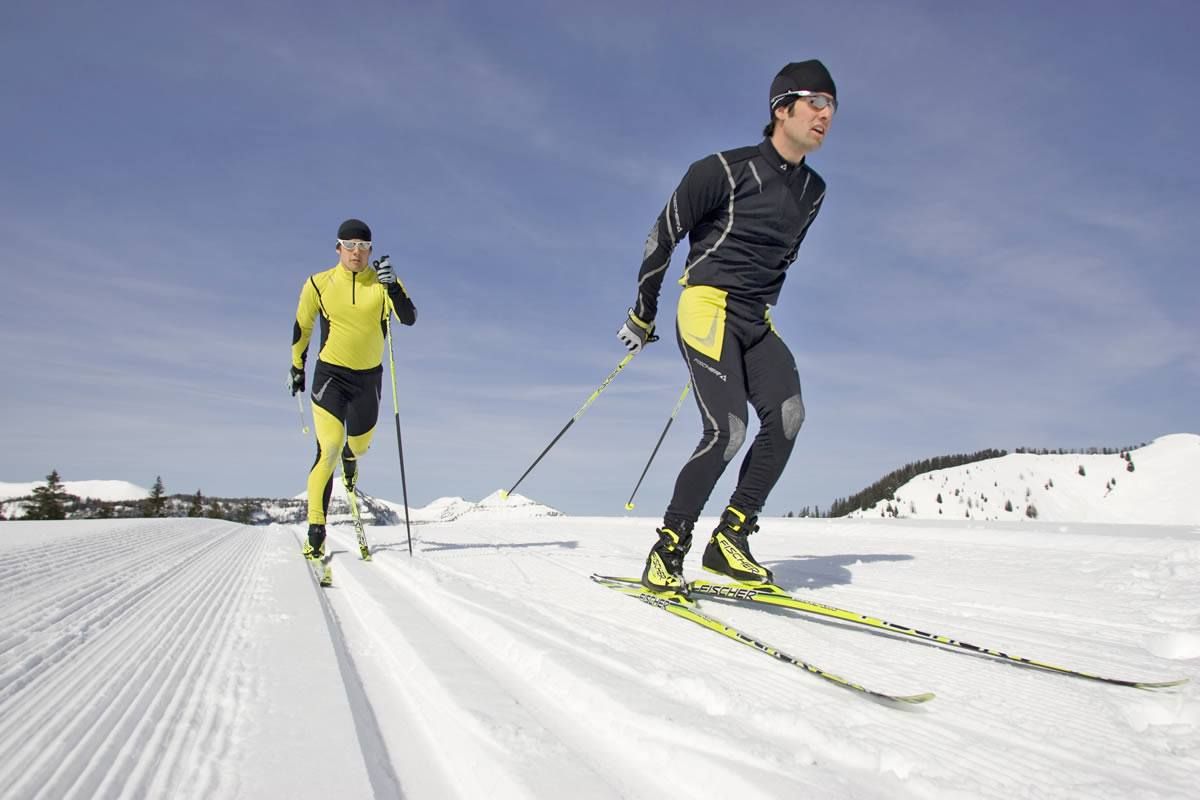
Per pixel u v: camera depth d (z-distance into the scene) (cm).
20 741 171
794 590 383
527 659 239
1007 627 293
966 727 178
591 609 322
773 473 359
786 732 171
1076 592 365
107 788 145
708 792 144
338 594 441
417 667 239
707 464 341
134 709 196
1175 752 162
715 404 343
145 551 621
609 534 805
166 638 282
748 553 359
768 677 221
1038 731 174
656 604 330
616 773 159
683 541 346
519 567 476
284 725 184
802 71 328
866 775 150
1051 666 228
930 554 544
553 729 184
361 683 245
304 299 614
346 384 621
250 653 258
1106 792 139
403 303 612
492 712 187
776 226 342
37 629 294
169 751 166
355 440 640
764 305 361
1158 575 399
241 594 392
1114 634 280
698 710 181
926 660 243
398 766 176
